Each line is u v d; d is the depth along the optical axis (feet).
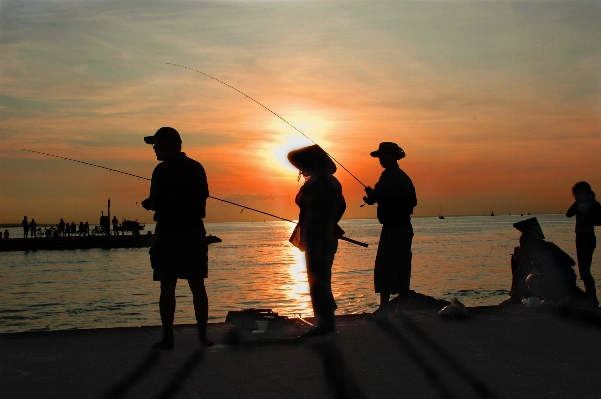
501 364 15.06
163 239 17.08
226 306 67.00
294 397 12.54
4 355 16.12
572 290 24.81
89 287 97.04
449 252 167.32
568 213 27.96
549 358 15.61
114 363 15.34
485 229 440.86
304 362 15.40
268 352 16.52
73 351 16.63
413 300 27.81
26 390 13.03
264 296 76.18
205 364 15.24
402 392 12.82
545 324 20.27
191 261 17.17
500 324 20.33
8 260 164.35
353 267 120.06
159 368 14.85
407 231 22.61
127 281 105.60
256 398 12.48
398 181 22.57
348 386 13.25
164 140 17.51
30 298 84.02
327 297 18.95
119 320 62.23
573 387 13.06
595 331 19.07
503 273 102.22
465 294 73.61
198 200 17.40
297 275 107.96
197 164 17.78
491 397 12.44
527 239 26.61
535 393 12.66
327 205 19.36
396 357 15.84
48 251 197.88
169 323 17.01
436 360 15.48
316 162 19.62
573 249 153.58
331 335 18.62
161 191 17.13
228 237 390.83
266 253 192.24
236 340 18.01
